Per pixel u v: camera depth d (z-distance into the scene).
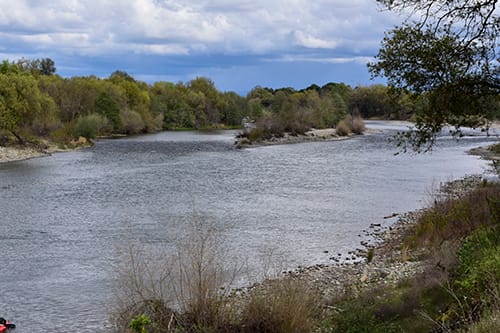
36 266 17.22
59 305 13.85
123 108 96.88
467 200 19.86
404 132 12.89
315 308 10.97
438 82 11.85
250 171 42.16
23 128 63.78
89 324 12.61
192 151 60.84
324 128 97.25
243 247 19.44
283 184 35.19
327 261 17.77
